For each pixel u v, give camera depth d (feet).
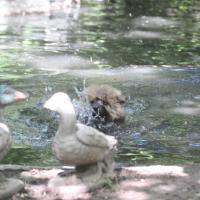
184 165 29.48
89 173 25.90
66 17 82.53
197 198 24.85
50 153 32.27
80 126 25.04
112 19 80.48
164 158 31.63
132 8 90.99
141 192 25.44
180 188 25.90
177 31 70.95
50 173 27.76
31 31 70.33
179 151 32.83
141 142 34.42
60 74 48.16
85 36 67.10
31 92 42.55
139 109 39.83
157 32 70.13
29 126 36.42
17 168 28.43
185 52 58.44
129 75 48.06
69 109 24.67
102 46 60.95
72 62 52.85
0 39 64.39
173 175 27.50
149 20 79.46
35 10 86.79
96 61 53.52
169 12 87.10
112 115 37.52
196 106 40.50
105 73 48.75
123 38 65.87
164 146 33.65
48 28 72.84
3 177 25.68
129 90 43.65
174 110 39.65
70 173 26.30
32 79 46.34
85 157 24.93
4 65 51.26
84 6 93.20
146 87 44.50
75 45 61.31
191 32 70.28
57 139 24.80
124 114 37.83
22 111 38.83
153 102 41.14
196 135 35.50
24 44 61.46
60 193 25.17
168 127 36.73
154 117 38.34
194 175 27.55
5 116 37.83
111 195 25.09
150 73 48.98
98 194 25.18
